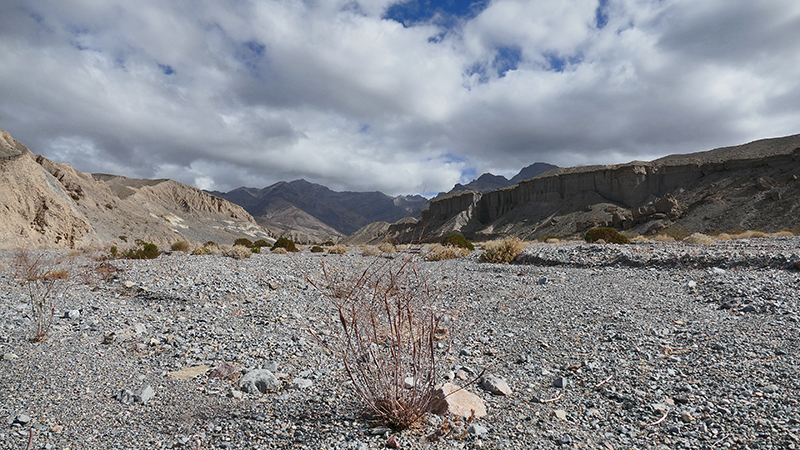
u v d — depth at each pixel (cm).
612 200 12094
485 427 352
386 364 372
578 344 592
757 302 738
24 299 850
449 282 1159
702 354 511
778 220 6178
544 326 700
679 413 369
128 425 347
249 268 1361
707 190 9231
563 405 403
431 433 331
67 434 328
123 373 477
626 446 322
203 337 636
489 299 944
